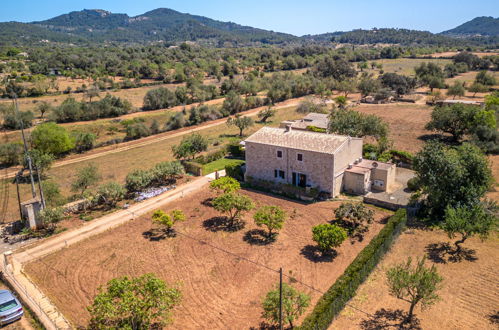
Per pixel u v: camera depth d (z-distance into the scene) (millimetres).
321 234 28312
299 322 21766
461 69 155625
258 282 25812
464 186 33156
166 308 19484
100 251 30672
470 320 21672
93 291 25297
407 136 67188
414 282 20281
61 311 23250
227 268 27641
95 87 116625
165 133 81125
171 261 28812
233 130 79938
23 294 25031
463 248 29469
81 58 173375
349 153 42594
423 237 31375
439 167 33375
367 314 22391
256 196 42375
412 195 39219
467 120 59594
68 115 86062
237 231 33656
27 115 78500
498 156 53531
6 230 35250
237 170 47938
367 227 33281
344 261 28234
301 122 65750
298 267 27531
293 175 43219
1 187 48188
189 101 113562
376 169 41750
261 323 21812
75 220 36938
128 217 37156
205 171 51344
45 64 159625
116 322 19906
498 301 23172
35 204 34812
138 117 91438
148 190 44188
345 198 40188
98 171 54438
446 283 25125
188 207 39344
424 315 22250
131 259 29266
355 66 191250
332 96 121562
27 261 29516
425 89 128625
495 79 121875
